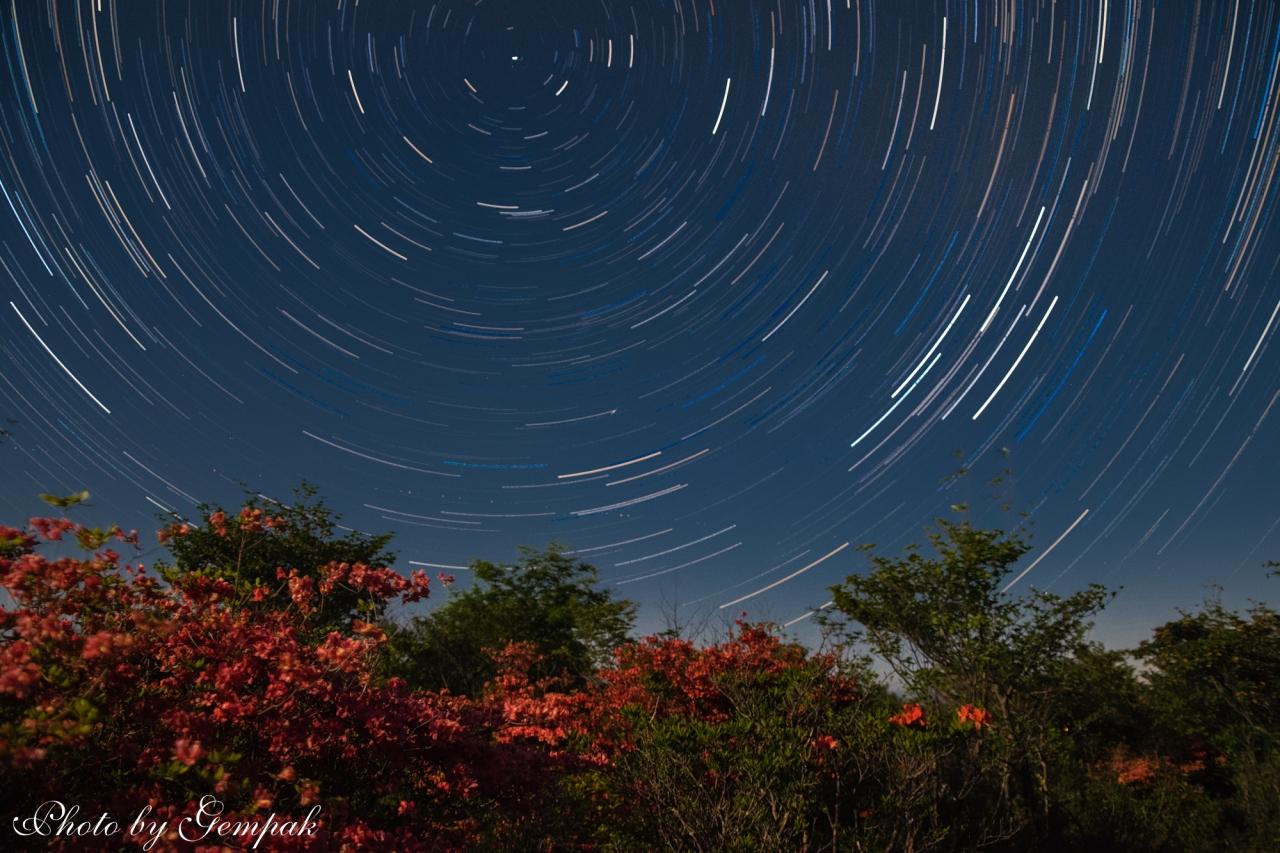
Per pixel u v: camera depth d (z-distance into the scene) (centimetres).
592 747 650
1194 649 1305
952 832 611
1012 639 966
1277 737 1131
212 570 485
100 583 330
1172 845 888
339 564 499
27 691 264
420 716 461
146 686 350
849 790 591
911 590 1029
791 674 658
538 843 504
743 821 503
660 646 905
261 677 382
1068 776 995
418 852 372
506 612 1931
